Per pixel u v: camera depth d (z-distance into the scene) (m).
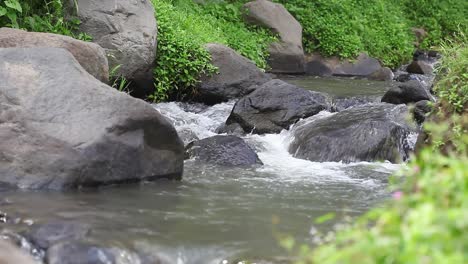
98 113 8.93
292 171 10.90
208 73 14.97
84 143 8.70
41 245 6.67
